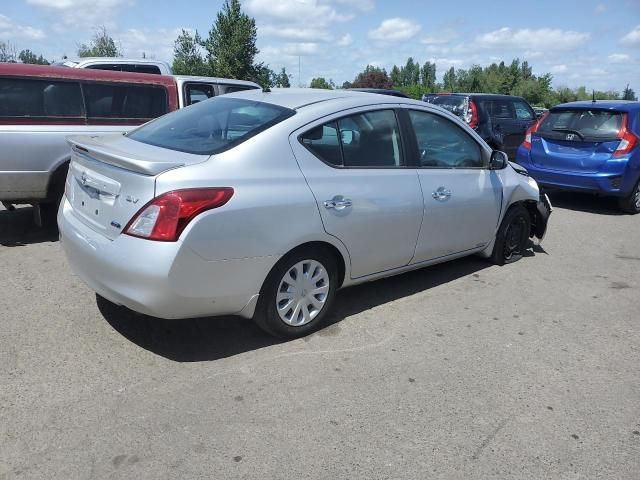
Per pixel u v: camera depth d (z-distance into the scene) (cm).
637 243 698
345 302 461
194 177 323
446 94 1302
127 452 268
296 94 434
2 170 544
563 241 691
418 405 318
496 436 295
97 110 607
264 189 346
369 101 429
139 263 315
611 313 466
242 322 412
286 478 256
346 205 388
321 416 303
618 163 827
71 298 438
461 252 512
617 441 296
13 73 550
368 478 259
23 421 286
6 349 356
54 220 613
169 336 385
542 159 900
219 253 328
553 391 341
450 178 476
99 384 323
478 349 389
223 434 284
